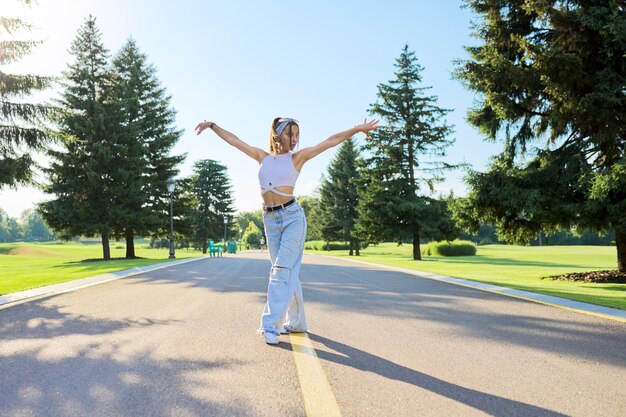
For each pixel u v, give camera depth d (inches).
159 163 1191.6
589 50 453.4
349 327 182.1
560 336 165.8
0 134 649.6
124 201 1011.9
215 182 2620.6
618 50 427.5
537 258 1200.8
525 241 538.3
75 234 1031.6
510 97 502.9
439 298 276.5
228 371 118.2
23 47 622.8
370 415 88.5
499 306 243.9
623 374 117.4
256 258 931.3
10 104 647.8
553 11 432.5
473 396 100.0
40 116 671.8
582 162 453.7
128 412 90.1
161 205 1187.9
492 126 529.7
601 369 122.1
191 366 122.7
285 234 157.6
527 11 453.7
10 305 247.0
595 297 286.4
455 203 527.5
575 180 452.4
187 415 88.5
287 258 155.9
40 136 671.1
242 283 361.1
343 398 98.1
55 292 307.1
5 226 7303.2
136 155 1035.9
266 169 158.6
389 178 1173.7
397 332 171.9
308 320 198.2
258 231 3304.6
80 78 1046.4
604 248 2172.7
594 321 197.9
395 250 2428.6
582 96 436.1
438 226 1137.4
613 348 147.0
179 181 1237.7
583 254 1445.6
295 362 127.1
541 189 466.3
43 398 98.5
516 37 469.4
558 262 970.1
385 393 101.6
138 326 181.6
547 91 455.8
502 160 532.7
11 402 96.2
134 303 249.4
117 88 1080.8
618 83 420.2
